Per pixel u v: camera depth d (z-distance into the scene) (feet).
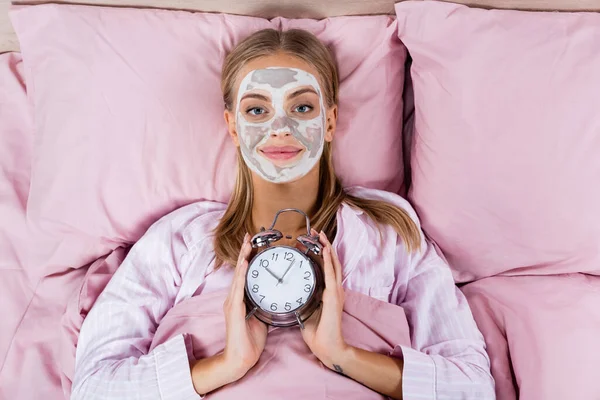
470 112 3.97
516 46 3.93
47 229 4.31
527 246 4.03
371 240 4.07
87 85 4.16
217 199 4.40
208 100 4.23
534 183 3.90
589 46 3.88
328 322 3.33
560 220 3.91
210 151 4.28
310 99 3.88
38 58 4.24
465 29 4.02
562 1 4.22
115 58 4.15
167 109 4.18
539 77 3.87
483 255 4.17
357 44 4.29
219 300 3.73
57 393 3.98
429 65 4.13
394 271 4.15
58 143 4.21
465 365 3.58
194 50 4.23
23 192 4.59
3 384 4.02
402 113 4.55
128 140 4.18
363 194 4.32
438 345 3.78
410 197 4.45
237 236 4.09
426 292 4.00
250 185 4.14
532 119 3.87
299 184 4.00
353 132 4.33
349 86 4.29
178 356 3.47
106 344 3.70
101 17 4.21
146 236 4.14
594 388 3.49
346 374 3.42
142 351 3.82
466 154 4.01
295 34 3.98
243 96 3.88
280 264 3.47
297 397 3.34
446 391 3.45
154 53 4.18
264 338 3.47
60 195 4.25
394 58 4.35
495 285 4.16
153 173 4.25
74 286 4.38
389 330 3.68
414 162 4.36
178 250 4.14
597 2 4.21
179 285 4.10
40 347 4.15
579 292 3.91
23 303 4.37
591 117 3.82
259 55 3.88
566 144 3.84
